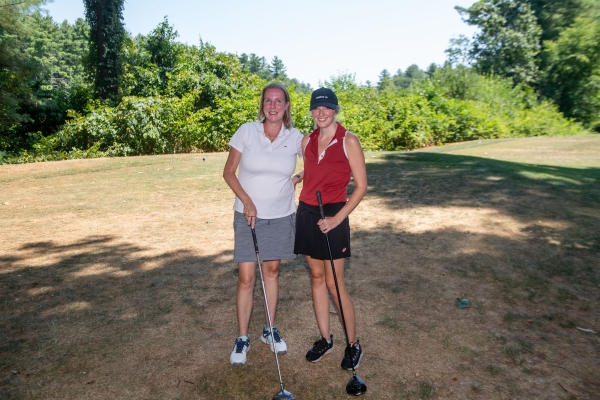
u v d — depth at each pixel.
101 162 13.21
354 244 5.86
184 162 12.83
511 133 22.55
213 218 7.29
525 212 6.75
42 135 20.83
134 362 3.48
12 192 9.68
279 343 3.59
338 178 3.26
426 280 4.79
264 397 3.10
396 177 9.59
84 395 3.11
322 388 3.19
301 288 4.71
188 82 19.86
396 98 18.55
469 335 3.80
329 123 3.19
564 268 5.02
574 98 35.41
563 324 3.97
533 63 37.84
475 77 24.80
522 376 3.28
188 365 3.45
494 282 4.74
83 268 5.37
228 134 16.69
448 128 19.20
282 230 3.56
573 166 11.73
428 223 6.48
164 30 25.47
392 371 3.35
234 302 4.43
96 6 23.52
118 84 24.20
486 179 8.84
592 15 38.28
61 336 3.85
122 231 6.77
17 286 4.88
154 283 4.89
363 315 4.13
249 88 20.89
